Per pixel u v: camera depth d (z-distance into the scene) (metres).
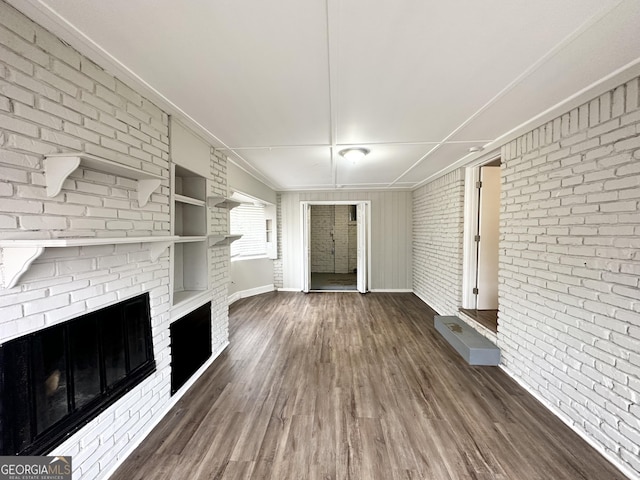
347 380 2.33
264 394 2.14
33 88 1.09
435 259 4.41
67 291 1.23
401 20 1.11
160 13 1.06
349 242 8.48
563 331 1.86
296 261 5.90
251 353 2.87
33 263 1.08
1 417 0.98
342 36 1.20
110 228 1.48
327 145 2.74
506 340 2.48
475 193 3.45
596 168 1.64
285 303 4.88
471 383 2.28
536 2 1.01
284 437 1.68
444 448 1.60
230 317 4.09
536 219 2.12
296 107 1.91
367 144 2.70
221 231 2.97
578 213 1.76
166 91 1.69
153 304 1.83
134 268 1.66
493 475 1.42
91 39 1.21
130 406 1.59
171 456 1.54
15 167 1.03
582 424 1.69
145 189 1.70
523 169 2.28
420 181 4.78
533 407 1.97
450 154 3.03
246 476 1.41
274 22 1.12
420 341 3.16
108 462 1.42
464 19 1.10
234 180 3.65
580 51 1.28
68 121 1.24
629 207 1.46
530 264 2.18
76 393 1.26
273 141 2.61
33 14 1.06
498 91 1.67
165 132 1.97
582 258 1.72
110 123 1.48
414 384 2.27
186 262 2.64
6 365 1.00
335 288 6.17
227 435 1.70
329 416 1.88
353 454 1.55
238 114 2.02
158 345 1.87
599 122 1.62
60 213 1.20
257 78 1.55
